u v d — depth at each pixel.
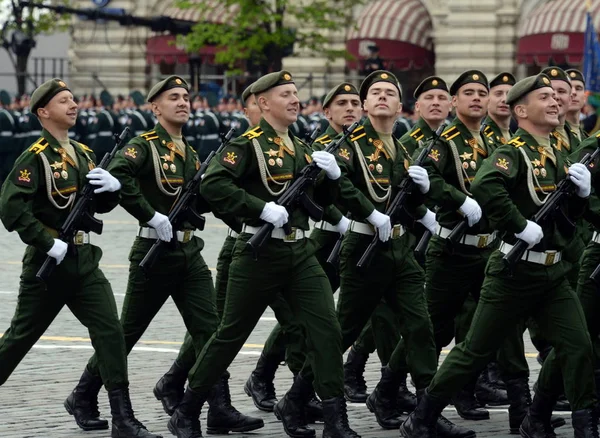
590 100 49.75
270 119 19.17
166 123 20.59
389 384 20.41
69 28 88.25
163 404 21.00
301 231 18.83
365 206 19.58
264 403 21.53
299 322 18.77
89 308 18.95
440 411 18.91
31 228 18.45
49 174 18.81
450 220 21.00
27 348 19.23
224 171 18.69
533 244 17.92
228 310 18.86
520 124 18.78
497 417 21.38
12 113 60.00
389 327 21.66
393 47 78.50
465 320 21.88
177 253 20.06
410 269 19.97
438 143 21.23
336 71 81.19
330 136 22.98
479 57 78.38
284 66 81.44
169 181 20.33
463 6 78.25
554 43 73.81
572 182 18.17
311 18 76.69
